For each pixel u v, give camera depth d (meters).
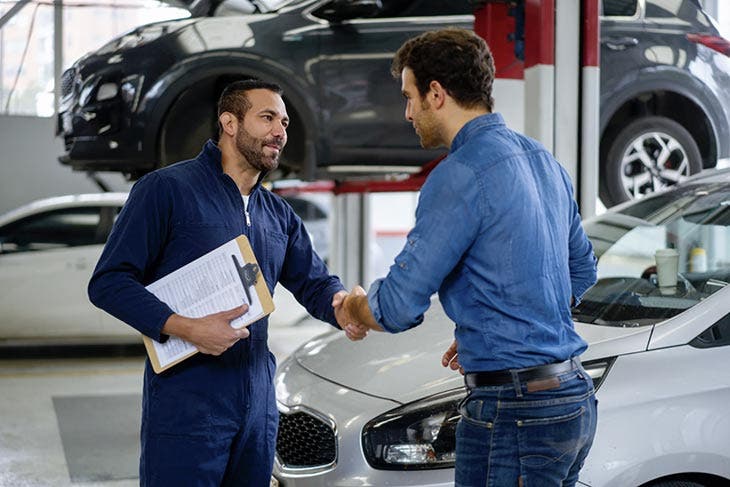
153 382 2.73
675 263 3.67
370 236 9.91
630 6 6.65
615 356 3.06
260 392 2.82
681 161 6.70
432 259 2.22
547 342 2.29
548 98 5.10
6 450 5.63
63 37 13.62
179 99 6.24
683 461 2.96
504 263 2.26
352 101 6.41
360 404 3.20
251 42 6.22
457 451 2.40
